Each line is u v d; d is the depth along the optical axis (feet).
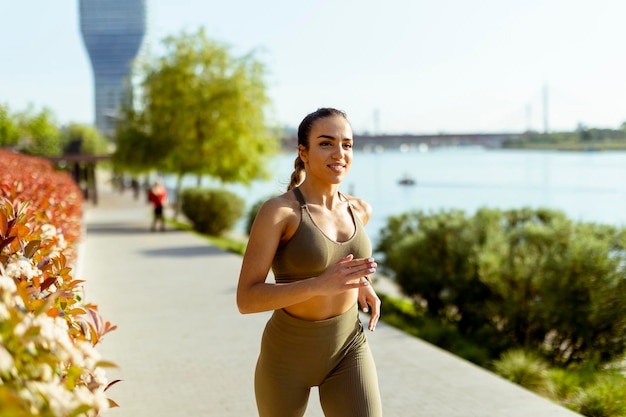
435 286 31.78
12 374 5.08
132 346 22.99
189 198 77.36
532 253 27.66
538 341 26.18
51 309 6.77
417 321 31.17
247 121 87.71
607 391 18.30
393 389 18.06
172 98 85.15
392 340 23.57
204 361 21.08
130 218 92.48
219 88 86.12
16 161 35.24
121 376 19.42
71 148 209.36
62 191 26.58
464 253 30.68
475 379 18.92
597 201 135.95
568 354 25.09
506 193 175.11
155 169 91.50
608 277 23.52
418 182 250.98
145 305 30.42
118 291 34.24
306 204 9.20
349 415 9.21
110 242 59.98
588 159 447.42
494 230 31.89
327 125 9.16
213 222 76.43
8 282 6.06
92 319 9.35
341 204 9.70
